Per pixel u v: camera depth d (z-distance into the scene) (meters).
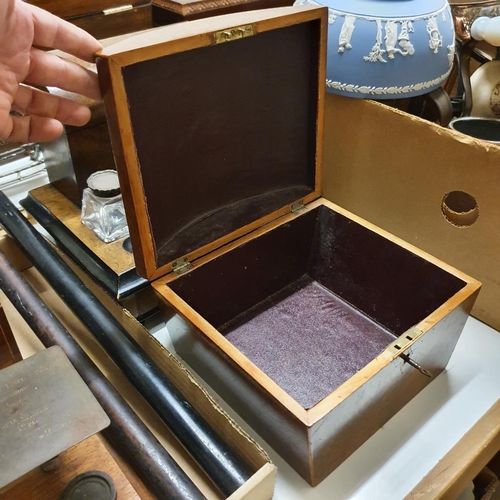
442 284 0.73
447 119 0.89
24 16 0.55
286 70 0.73
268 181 0.82
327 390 0.76
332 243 0.87
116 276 0.76
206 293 0.78
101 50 0.55
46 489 0.51
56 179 0.94
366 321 0.87
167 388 0.63
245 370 0.59
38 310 0.72
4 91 0.59
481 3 0.97
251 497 0.51
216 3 1.04
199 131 0.69
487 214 0.75
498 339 0.81
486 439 0.66
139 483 0.59
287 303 0.90
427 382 0.73
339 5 0.79
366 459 0.65
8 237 0.89
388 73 0.79
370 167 0.88
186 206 0.74
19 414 0.49
